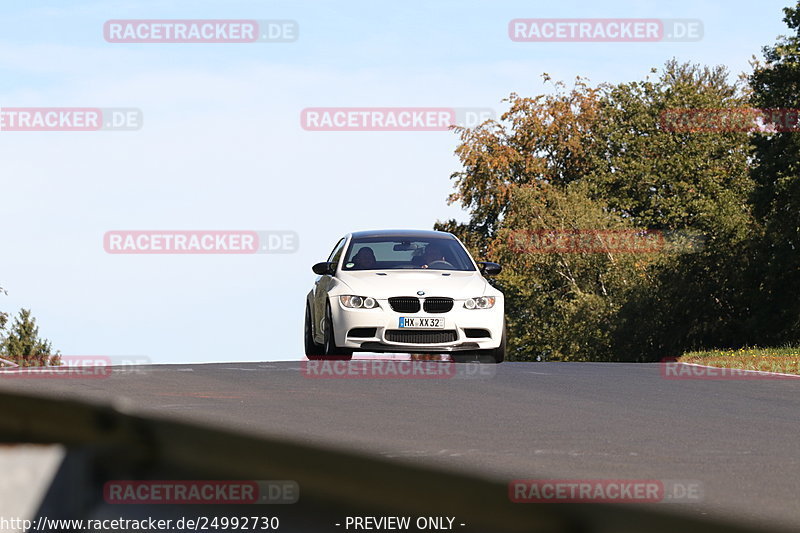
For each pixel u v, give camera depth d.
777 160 95.62
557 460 14.49
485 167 126.00
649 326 103.06
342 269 35.47
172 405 21.16
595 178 133.50
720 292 100.25
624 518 2.07
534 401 23.09
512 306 128.38
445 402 22.59
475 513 2.11
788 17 98.19
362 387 25.58
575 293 118.62
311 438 16.48
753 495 11.82
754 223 110.31
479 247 132.62
